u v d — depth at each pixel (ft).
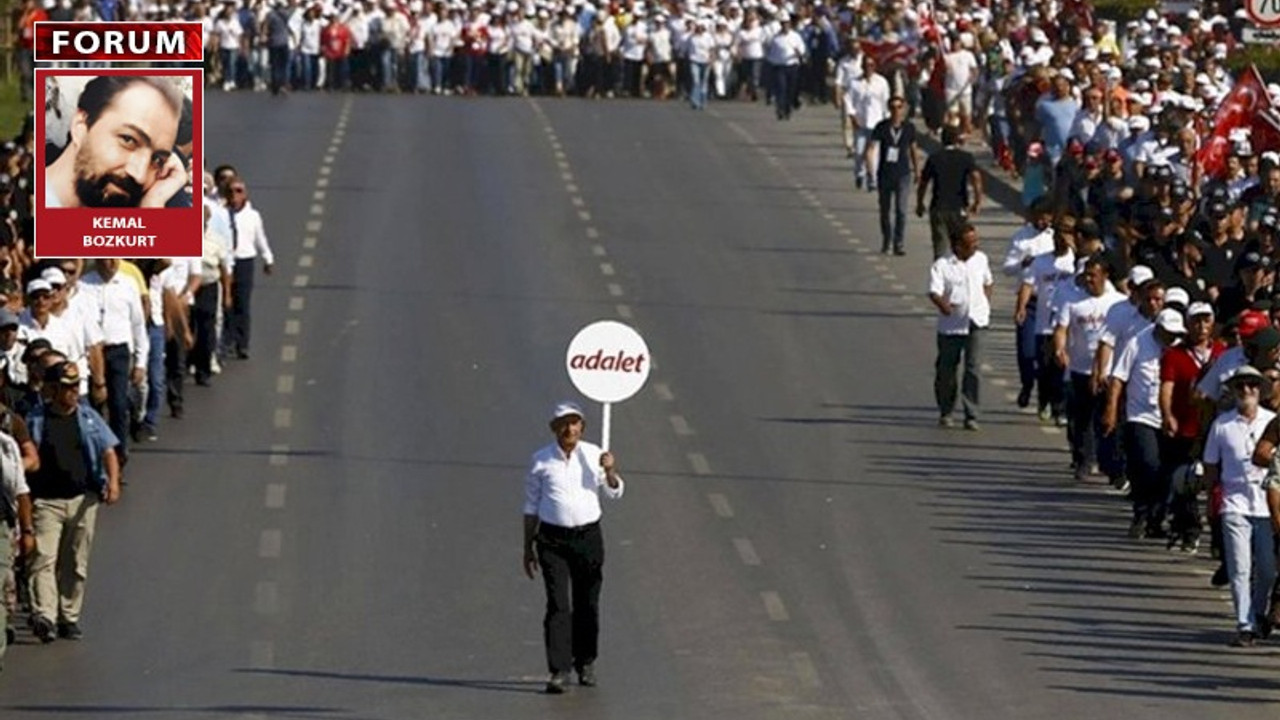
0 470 177.88
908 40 520.42
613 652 186.19
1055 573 211.20
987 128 485.15
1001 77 461.78
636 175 452.76
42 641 186.80
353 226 387.14
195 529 219.41
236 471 240.73
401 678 179.11
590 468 176.86
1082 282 242.17
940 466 249.96
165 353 262.26
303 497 230.89
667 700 174.50
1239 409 190.90
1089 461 245.04
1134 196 307.17
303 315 318.65
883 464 249.96
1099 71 386.11
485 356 296.30
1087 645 190.60
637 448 253.03
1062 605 201.67
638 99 607.78
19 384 211.00
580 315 322.55
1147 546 220.64
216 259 280.72
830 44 587.27
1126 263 263.49
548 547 176.04
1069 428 248.52
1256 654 189.16
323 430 258.78
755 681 179.42
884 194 375.04
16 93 524.93
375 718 169.48
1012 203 426.10
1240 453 190.49
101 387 232.73
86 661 182.91
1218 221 259.80
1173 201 279.28
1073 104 385.09
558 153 478.18
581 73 614.34
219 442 253.03
